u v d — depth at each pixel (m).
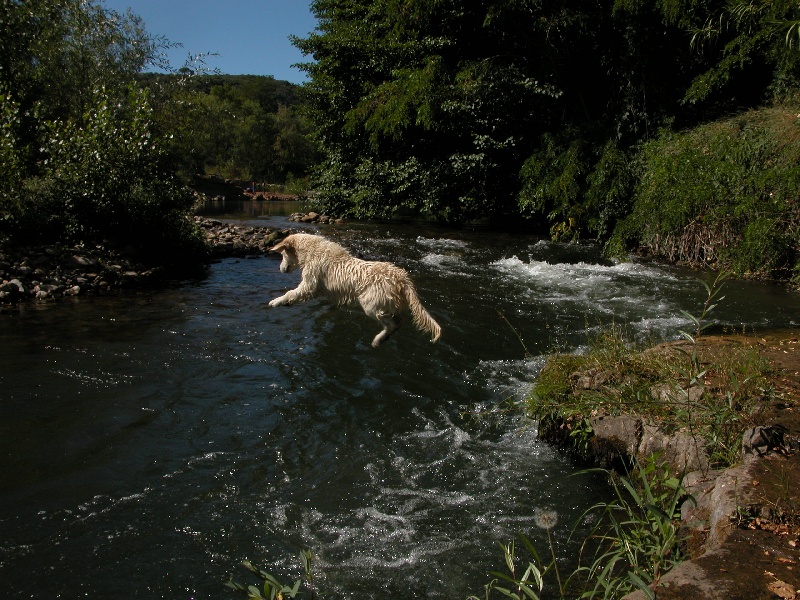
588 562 3.70
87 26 15.72
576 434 5.14
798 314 9.08
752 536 2.91
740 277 12.05
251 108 64.44
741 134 13.30
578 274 12.66
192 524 4.16
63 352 7.35
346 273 6.71
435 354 7.72
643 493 3.91
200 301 10.17
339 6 24.52
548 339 8.26
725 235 12.80
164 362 7.20
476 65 18.56
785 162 12.08
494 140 19.31
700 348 6.12
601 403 5.04
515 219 21.84
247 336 8.33
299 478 4.80
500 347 7.99
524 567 3.69
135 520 4.18
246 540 3.99
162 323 8.78
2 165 10.79
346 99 21.98
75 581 3.55
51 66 15.06
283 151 62.12
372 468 4.97
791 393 4.72
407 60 20.50
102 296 10.20
